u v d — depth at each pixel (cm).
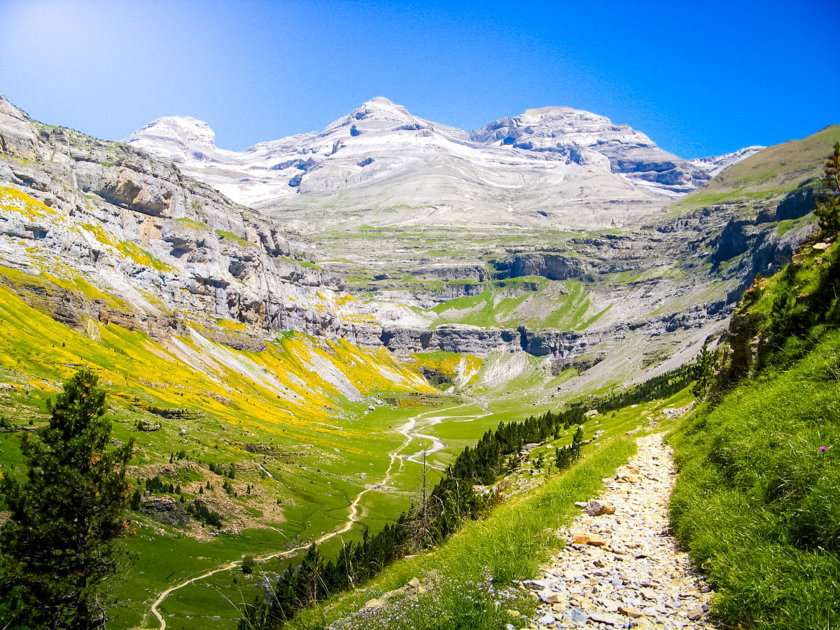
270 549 9231
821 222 3750
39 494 3731
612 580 1393
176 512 9425
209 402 18300
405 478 15350
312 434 19250
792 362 2661
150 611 6331
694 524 1555
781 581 1037
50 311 17600
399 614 1355
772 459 1588
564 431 10756
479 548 1722
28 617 3550
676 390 13625
